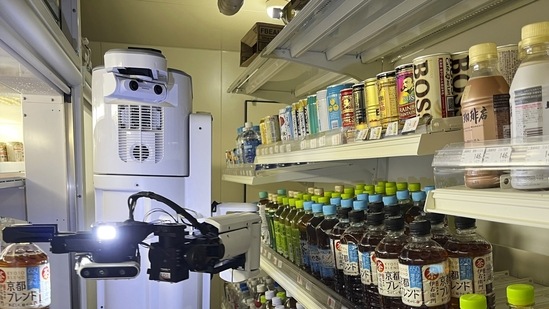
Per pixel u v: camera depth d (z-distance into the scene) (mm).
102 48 3182
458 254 913
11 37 874
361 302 1198
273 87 2705
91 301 2289
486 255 917
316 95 1423
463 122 776
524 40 640
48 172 1621
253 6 2488
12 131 1944
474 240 935
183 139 1318
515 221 602
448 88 877
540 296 974
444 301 886
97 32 2951
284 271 1730
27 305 1093
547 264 1086
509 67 766
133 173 1267
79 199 1651
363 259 1142
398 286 983
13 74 1189
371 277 1122
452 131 848
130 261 918
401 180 1804
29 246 1137
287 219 1834
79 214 1655
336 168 2074
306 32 1484
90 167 2396
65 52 1229
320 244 1454
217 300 3234
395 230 1021
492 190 672
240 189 3393
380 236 1127
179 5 2473
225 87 3424
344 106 1225
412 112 941
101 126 1270
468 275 906
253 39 2230
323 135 1361
